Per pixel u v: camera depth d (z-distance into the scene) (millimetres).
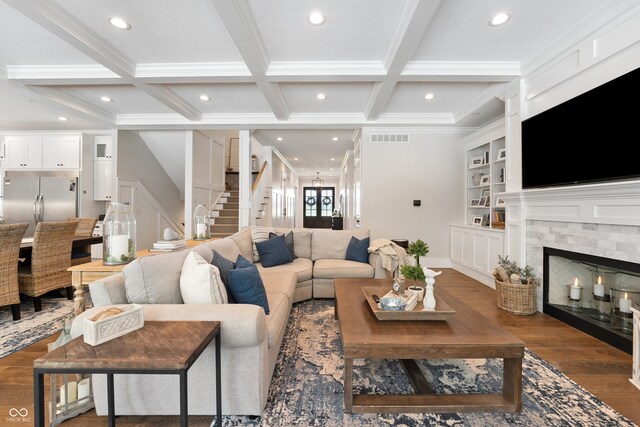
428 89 3795
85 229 4441
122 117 4992
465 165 5316
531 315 2992
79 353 1075
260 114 4918
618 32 2176
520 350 1527
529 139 3088
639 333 1810
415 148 5332
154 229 6473
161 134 5934
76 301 2104
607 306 2545
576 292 2822
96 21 2453
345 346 1528
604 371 1973
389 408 1576
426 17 2219
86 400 1577
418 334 1625
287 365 2047
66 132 5586
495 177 4418
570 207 2666
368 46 2830
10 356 2168
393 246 3580
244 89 3848
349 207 8148
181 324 1347
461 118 4680
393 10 2307
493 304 3352
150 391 1496
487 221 4715
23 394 1726
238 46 2605
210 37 2693
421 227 5371
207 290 1555
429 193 5344
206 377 1488
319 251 3967
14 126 5309
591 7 2271
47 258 3191
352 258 3742
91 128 5363
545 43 2779
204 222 3410
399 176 5344
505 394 1655
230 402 1503
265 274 3037
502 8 2289
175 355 1065
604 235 2359
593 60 2373
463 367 2055
